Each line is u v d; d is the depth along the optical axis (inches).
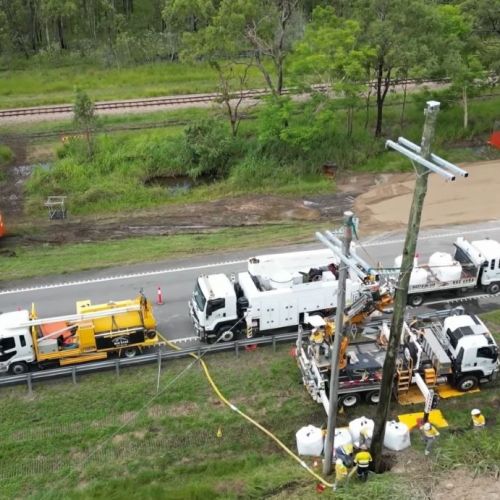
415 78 1948.8
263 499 735.7
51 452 824.9
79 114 1815.9
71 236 1483.8
